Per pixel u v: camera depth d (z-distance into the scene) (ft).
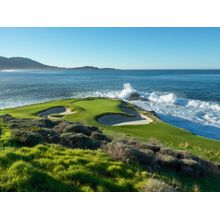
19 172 26.14
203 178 49.55
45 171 29.27
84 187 26.96
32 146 42.16
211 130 170.71
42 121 76.07
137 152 43.68
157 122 154.20
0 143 40.09
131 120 161.27
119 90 404.16
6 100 312.50
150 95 334.65
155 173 39.37
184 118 201.57
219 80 605.31
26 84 528.22
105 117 158.40
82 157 37.04
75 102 207.00
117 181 31.48
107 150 44.57
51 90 415.44
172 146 99.30
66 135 51.55
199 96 326.03
